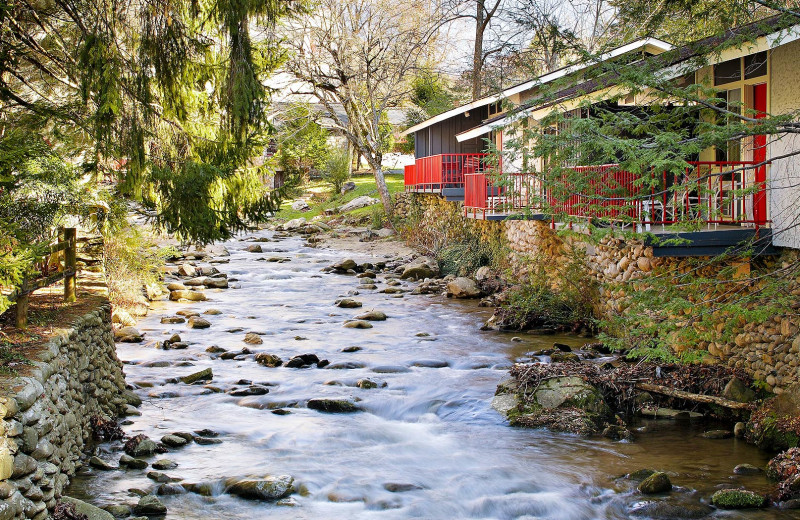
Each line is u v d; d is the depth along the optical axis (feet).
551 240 62.59
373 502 28.19
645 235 37.91
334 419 37.76
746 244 36.94
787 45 38.40
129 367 45.62
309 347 52.24
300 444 34.09
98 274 49.37
